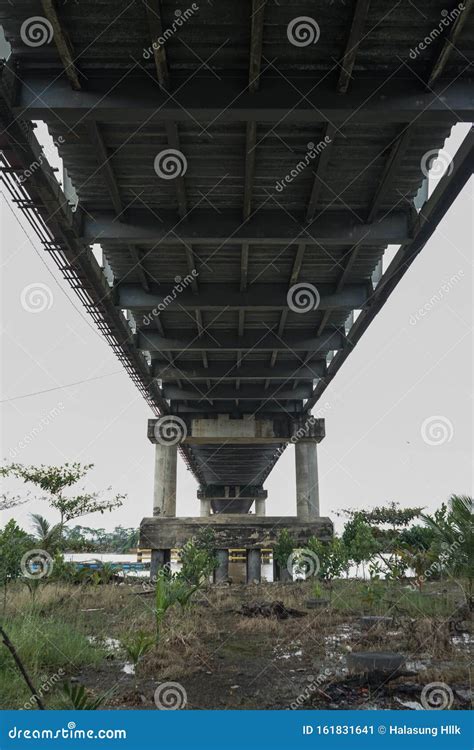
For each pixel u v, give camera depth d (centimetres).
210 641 1299
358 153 1683
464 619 1429
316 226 1989
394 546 2345
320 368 3616
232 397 4134
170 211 1992
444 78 1391
